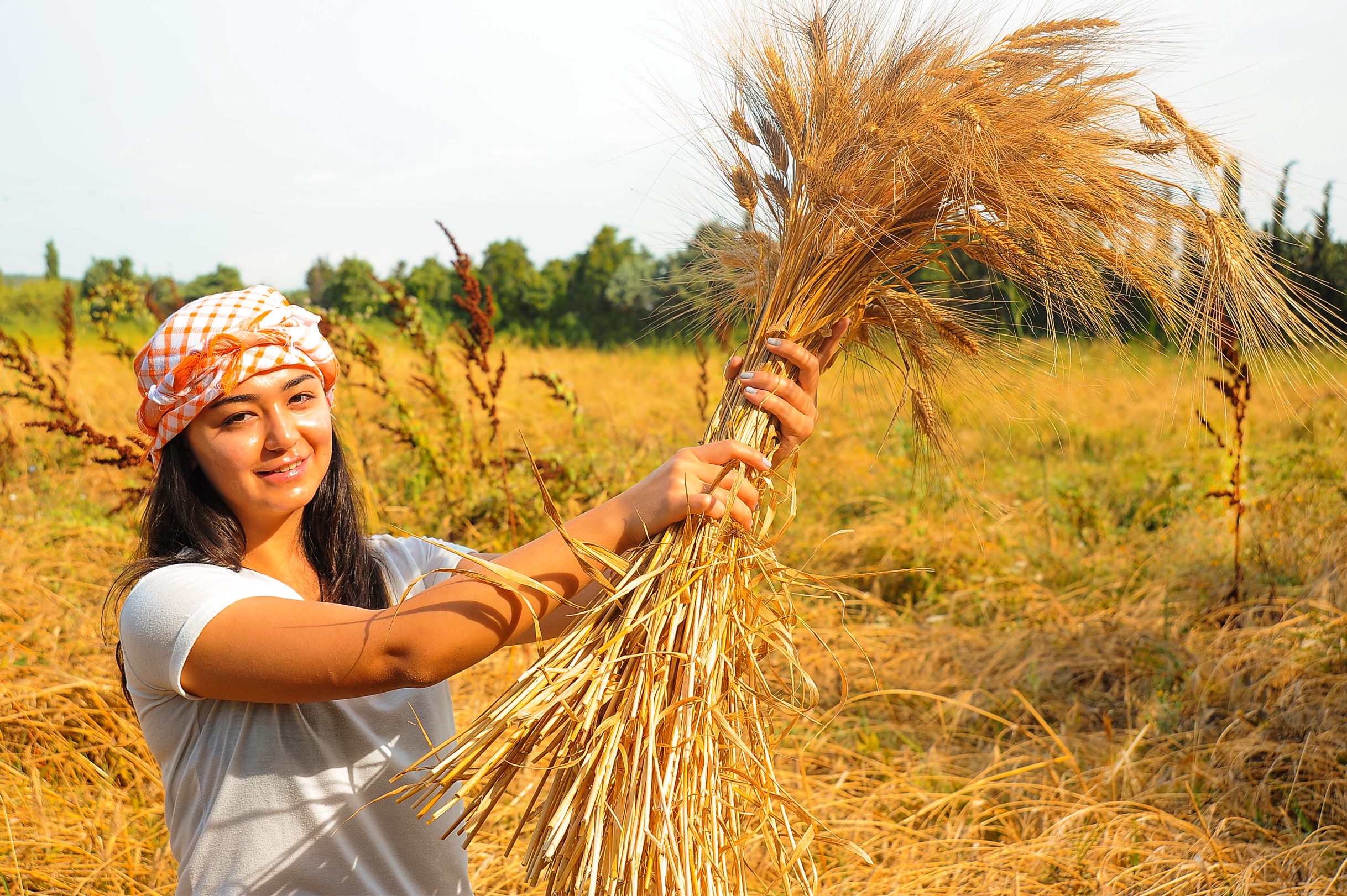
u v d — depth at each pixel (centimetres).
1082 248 145
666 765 133
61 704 301
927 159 145
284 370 129
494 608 121
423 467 509
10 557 405
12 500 510
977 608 450
